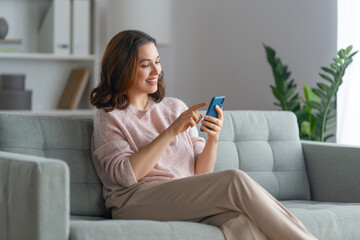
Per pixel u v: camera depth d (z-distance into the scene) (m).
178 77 4.84
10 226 1.77
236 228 1.84
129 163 2.06
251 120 2.78
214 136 2.25
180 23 4.82
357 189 2.64
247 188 1.84
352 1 3.53
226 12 4.55
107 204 2.18
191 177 1.96
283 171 2.79
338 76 3.34
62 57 4.29
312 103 3.48
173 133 2.09
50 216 1.66
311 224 2.14
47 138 2.23
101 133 2.14
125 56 2.17
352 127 3.50
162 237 1.77
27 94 4.23
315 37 3.93
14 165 1.76
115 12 4.30
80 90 4.34
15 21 4.45
